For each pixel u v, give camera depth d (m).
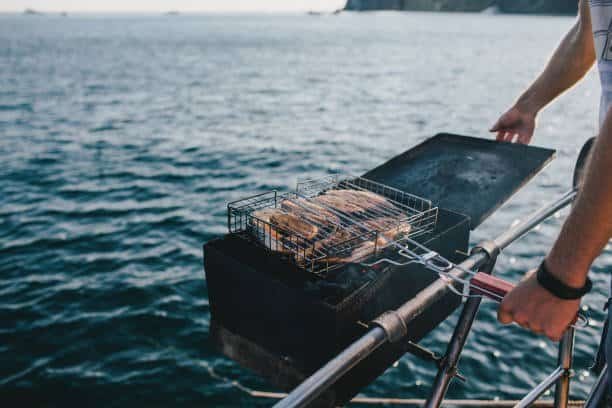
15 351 8.90
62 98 39.69
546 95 2.25
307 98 40.41
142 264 12.12
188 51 87.25
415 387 8.09
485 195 2.48
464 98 39.91
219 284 2.04
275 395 7.95
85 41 116.81
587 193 0.97
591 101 38.88
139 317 9.93
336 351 1.68
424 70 60.62
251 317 1.95
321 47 98.00
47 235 13.79
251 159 22.09
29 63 66.81
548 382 1.94
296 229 1.92
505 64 66.44
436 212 2.23
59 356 8.81
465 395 7.82
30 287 10.95
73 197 17.08
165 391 8.12
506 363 8.49
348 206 2.22
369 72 58.56
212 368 8.62
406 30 180.12
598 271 11.30
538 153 2.75
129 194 17.44
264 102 38.38
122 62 68.81
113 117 32.06
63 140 25.64
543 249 12.73
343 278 1.79
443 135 3.24
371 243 1.99
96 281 11.27
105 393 8.03
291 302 1.75
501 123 2.37
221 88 46.03
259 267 1.87
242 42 112.94
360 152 23.39
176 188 18.14
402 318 1.46
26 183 18.56
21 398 7.89
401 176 2.79
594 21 1.16
